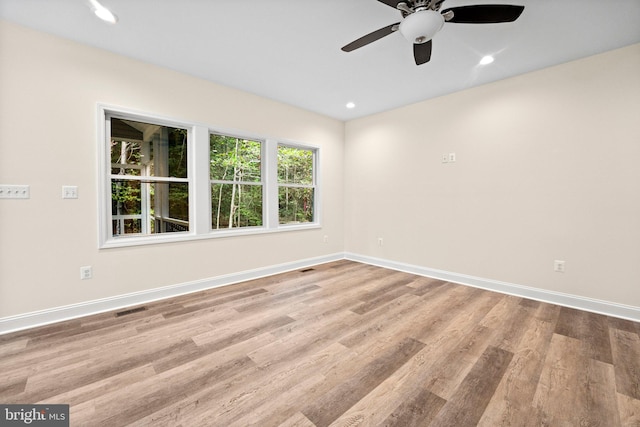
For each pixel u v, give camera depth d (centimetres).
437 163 375
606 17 205
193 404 144
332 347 201
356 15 207
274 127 389
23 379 162
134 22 215
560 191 283
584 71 267
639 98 241
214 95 328
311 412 139
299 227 429
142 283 283
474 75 307
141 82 276
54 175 234
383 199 441
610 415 138
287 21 214
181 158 318
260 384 160
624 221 251
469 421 134
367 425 131
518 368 176
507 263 319
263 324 237
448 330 227
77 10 201
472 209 345
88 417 135
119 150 282
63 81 237
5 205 216
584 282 271
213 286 334
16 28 217
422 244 394
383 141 438
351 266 445
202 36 235
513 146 311
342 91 355
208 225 331
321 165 457
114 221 280
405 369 175
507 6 161
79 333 218
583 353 193
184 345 202
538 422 133
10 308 219
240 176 371
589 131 265
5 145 215
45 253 232
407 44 246
